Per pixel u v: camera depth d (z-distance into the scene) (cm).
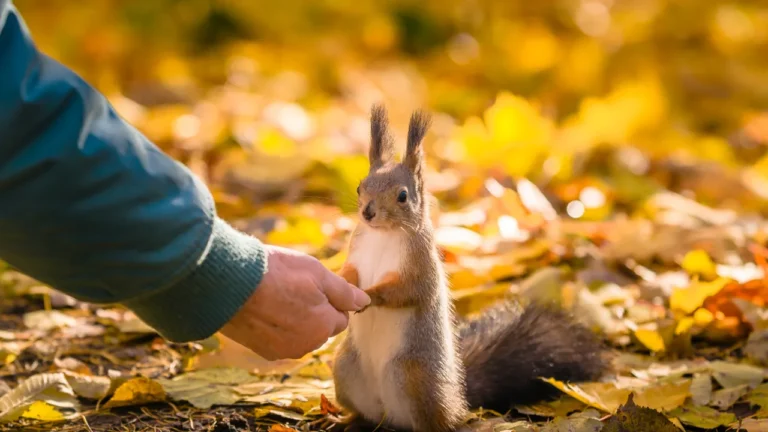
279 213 938
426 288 496
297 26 1767
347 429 520
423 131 519
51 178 351
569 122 1394
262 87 1512
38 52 367
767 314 679
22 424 529
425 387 495
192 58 1669
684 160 1214
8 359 625
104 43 1566
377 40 1780
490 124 1187
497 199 955
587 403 545
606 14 1856
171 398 563
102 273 371
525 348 582
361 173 1016
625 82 1580
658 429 487
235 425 530
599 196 1043
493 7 1862
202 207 385
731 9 1956
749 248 864
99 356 642
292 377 603
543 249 827
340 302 447
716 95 1639
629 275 824
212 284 394
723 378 585
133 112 1293
